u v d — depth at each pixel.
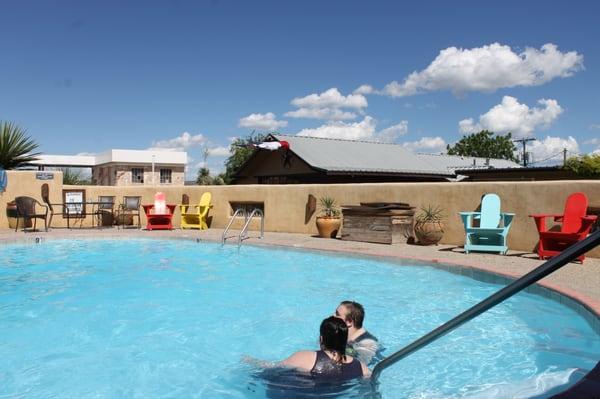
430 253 8.84
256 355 4.55
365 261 8.88
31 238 11.59
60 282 7.68
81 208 14.78
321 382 3.53
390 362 3.08
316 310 6.02
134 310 6.07
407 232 10.60
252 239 11.51
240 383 3.84
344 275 7.90
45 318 5.74
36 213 14.12
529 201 9.08
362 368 3.70
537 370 3.88
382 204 10.80
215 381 3.92
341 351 3.66
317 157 21.97
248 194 13.92
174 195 15.34
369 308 5.96
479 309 2.40
